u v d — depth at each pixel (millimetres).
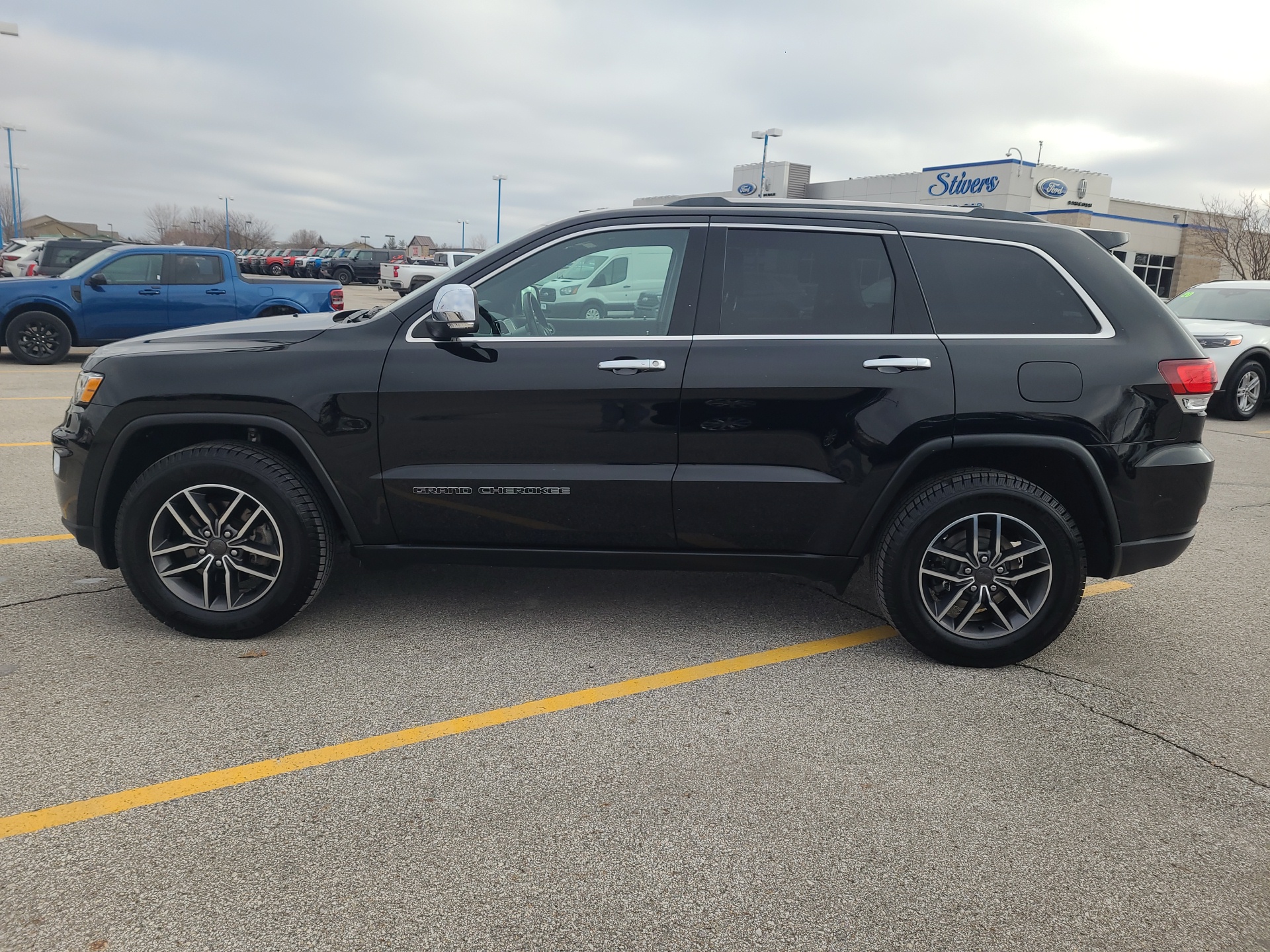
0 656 3328
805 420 3297
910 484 3439
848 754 2812
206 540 3428
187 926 2002
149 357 3412
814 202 3480
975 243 3395
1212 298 11695
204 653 3408
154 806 2443
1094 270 3375
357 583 4266
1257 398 10727
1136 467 3285
